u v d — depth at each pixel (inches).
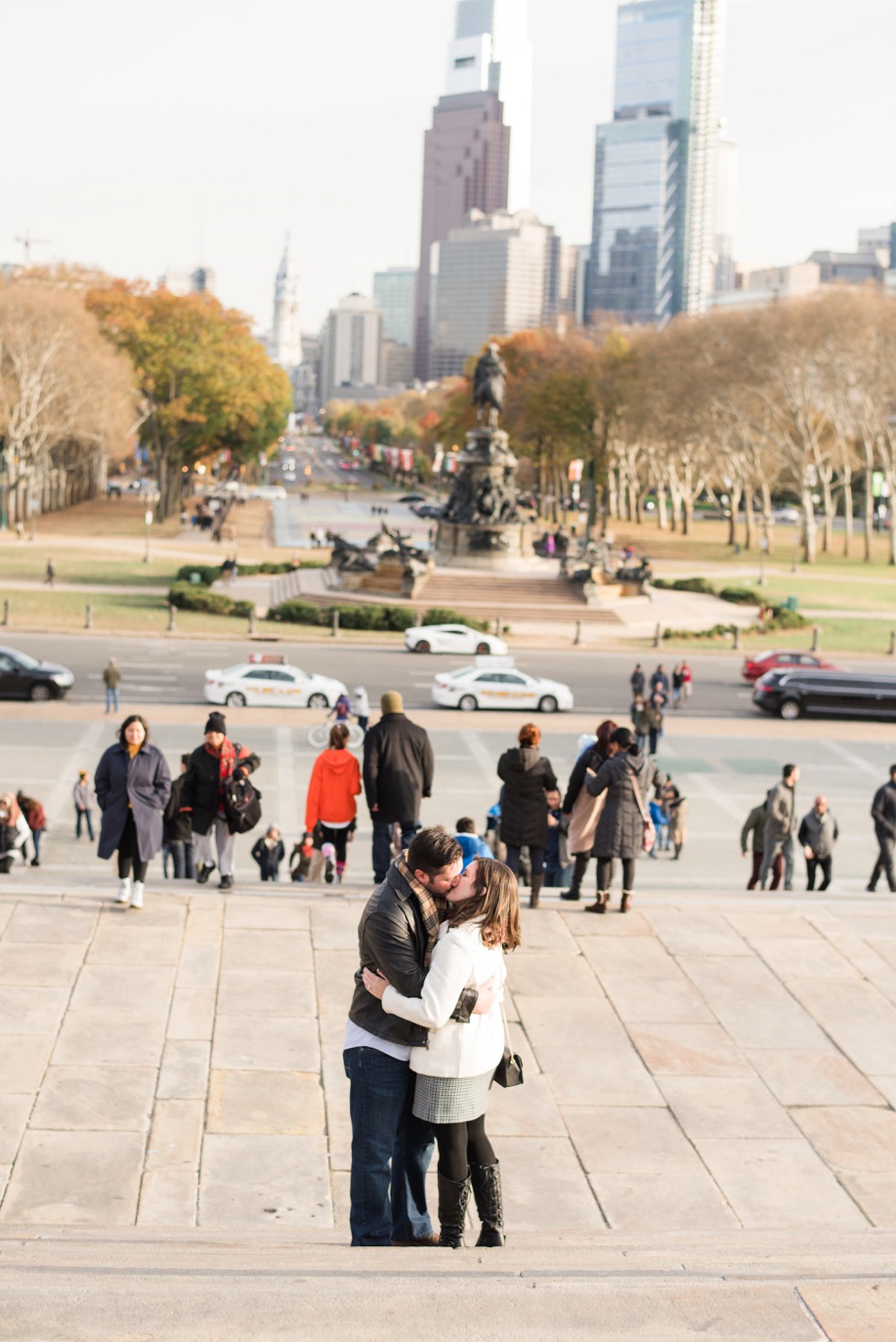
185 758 572.1
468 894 251.3
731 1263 209.3
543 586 2859.3
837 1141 369.1
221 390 4655.5
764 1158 358.9
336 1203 328.5
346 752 635.5
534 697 1859.0
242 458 6067.9
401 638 2449.6
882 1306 183.9
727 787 1475.1
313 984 454.9
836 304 3550.7
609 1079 399.9
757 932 523.2
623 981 471.8
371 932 248.4
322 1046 409.7
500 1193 262.2
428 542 4190.5
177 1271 189.2
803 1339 175.0
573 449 5305.1
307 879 860.6
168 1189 329.4
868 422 3779.5
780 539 4953.3
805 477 3905.0
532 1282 186.4
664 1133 370.3
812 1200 339.9
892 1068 412.5
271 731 1636.3
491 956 252.1
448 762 1513.3
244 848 1170.0
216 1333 168.4
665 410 4264.3
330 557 3503.9
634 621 2711.6
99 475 6141.7
